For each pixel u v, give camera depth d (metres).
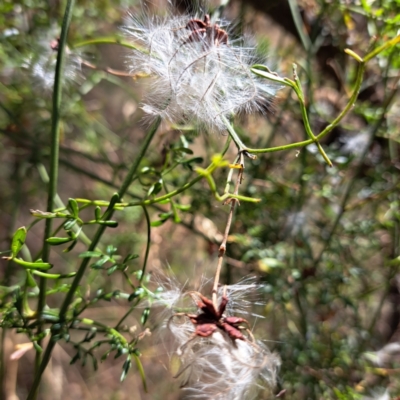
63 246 0.57
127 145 0.47
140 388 0.60
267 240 0.40
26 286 0.31
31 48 0.38
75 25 0.42
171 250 0.47
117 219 0.48
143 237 0.46
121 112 0.55
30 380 0.61
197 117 0.31
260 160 0.39
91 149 0.47
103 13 0.42
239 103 0.31
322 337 0.41
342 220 0.42
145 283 0.37
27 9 0.40
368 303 0.46
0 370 0.36
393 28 0.35
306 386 0.39
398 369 0.39
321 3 0.39
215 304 0.29
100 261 0.31
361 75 0.29
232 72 0.31
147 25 0.32
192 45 0.31
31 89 0.40
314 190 0.40
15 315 0.32
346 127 0.41
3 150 0.45
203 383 0.29
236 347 0.28
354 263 0.42
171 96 0.31
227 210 0.40
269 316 0.40
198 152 0.45
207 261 0.43
